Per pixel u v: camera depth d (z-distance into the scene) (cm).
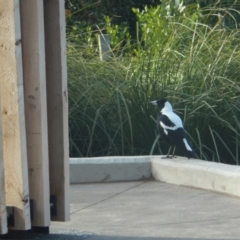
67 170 812
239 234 842
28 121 765
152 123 1393
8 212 759
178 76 1445
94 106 1407
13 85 738
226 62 1447
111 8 2348
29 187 777
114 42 1730
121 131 1361
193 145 1373
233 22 1888
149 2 2427
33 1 750
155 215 952
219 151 1415
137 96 1407
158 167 1186
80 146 1419
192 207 994
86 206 1018
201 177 1105
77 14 2230
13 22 730
